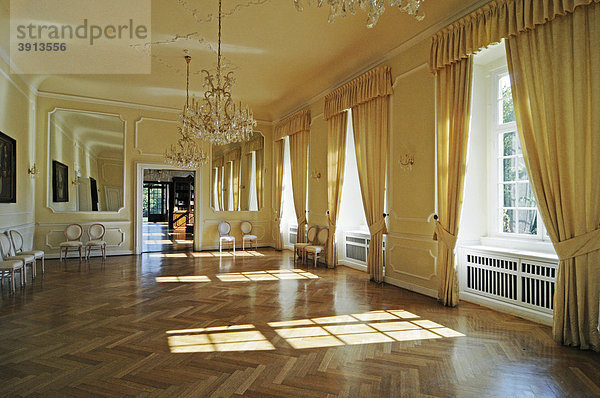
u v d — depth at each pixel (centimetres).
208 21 484
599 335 292
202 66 642
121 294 473
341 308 414
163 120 859
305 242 788
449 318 378
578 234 300
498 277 406
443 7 423
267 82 721
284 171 930
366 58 576
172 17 475
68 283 535
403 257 516
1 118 546
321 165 734
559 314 309
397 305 427
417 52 489
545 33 325
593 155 291
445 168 438
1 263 479
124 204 818
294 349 298
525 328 346
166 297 458
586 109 298
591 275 293
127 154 822
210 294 474
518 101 348
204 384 239
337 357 283
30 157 694
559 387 236
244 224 934
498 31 364
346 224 705
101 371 258
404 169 512
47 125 743
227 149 938
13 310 401
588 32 297
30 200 694
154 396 224
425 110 475
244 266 686
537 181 331
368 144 574
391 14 455
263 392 230
